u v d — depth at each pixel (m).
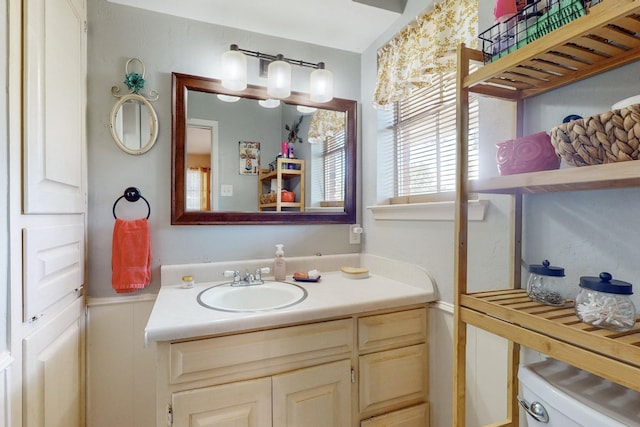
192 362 1.00
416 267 1.47
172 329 0.97
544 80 0.92
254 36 1.69
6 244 0.84
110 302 1.42
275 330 1.11
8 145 0.85
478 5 1.17
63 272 1.18
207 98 1.58
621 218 0.78
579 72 0.85
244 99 1.65
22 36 0.91
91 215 1.41
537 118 0.98
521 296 0.88
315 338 1.16
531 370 0.77
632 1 0.54
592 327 0.63
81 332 1.35
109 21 1.44
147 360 1.47
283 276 1.60
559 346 0.63
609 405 0.62
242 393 1.05
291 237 1.75
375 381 1.26
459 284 0.89
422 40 1.39
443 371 1.35
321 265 1.78
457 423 0.89
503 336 0.76
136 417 1.45
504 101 1.09
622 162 0.55
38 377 1.00
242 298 1.48
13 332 0.87
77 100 1.28
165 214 1.51
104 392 1.41
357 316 1.24
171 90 1.51
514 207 1.01
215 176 1.59
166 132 1.51
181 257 1.54
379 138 1.77
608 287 0.64
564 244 0.91
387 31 1.68
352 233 1.88
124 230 1.39
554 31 0.66
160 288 1.48
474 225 1.20
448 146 1.43
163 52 1.51
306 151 1.77
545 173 0.68
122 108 1.45
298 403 1.12
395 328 1.31
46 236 1.04
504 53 0.86
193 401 1.00
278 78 1.60
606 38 0.68
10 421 0.85
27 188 0.93
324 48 1.84
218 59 1.61
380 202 1.77
